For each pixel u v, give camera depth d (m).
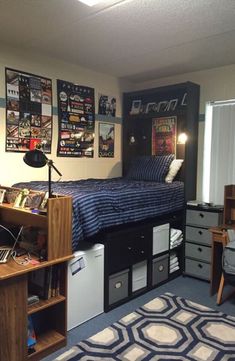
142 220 3.11
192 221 3.50
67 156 3.65
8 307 1.86
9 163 3.13
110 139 4.16
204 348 2.17
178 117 3.99
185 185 3.65
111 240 2.71
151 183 3.53
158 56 3.34
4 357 1.86
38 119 3.33
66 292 2.21
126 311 2.71
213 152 3.76
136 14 2.37
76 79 3.68
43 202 2.17
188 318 2.57
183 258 3.60
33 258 2.10
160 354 2.10
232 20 2.45
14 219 2.48
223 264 2.74
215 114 3.74
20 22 2.54
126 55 3.31
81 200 2.36
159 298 2.97
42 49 3.18
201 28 2.60
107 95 4.07
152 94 4.10
